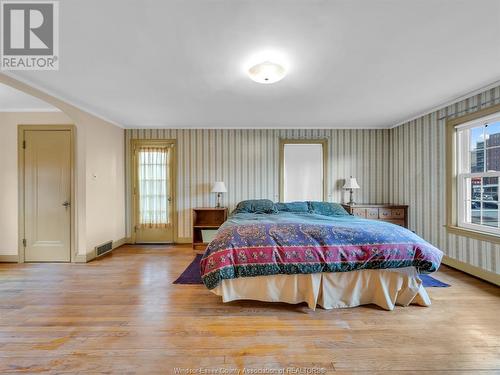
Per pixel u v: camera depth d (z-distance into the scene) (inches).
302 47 77.0
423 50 79.3
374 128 185.2
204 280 87.7
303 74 95.8
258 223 101.8
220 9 60.2
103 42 74.2
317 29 68.2
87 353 63.6
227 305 89.7
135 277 117.5
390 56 82.7
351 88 110.3
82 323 77.8
